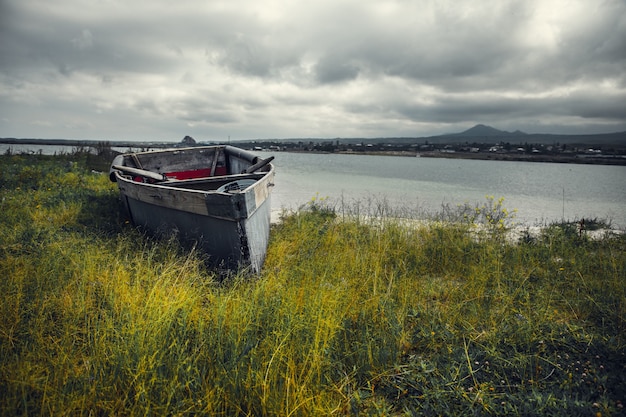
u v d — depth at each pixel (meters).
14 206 8.00
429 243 6.44
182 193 5.02
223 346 3.15
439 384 2.91
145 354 2.80
